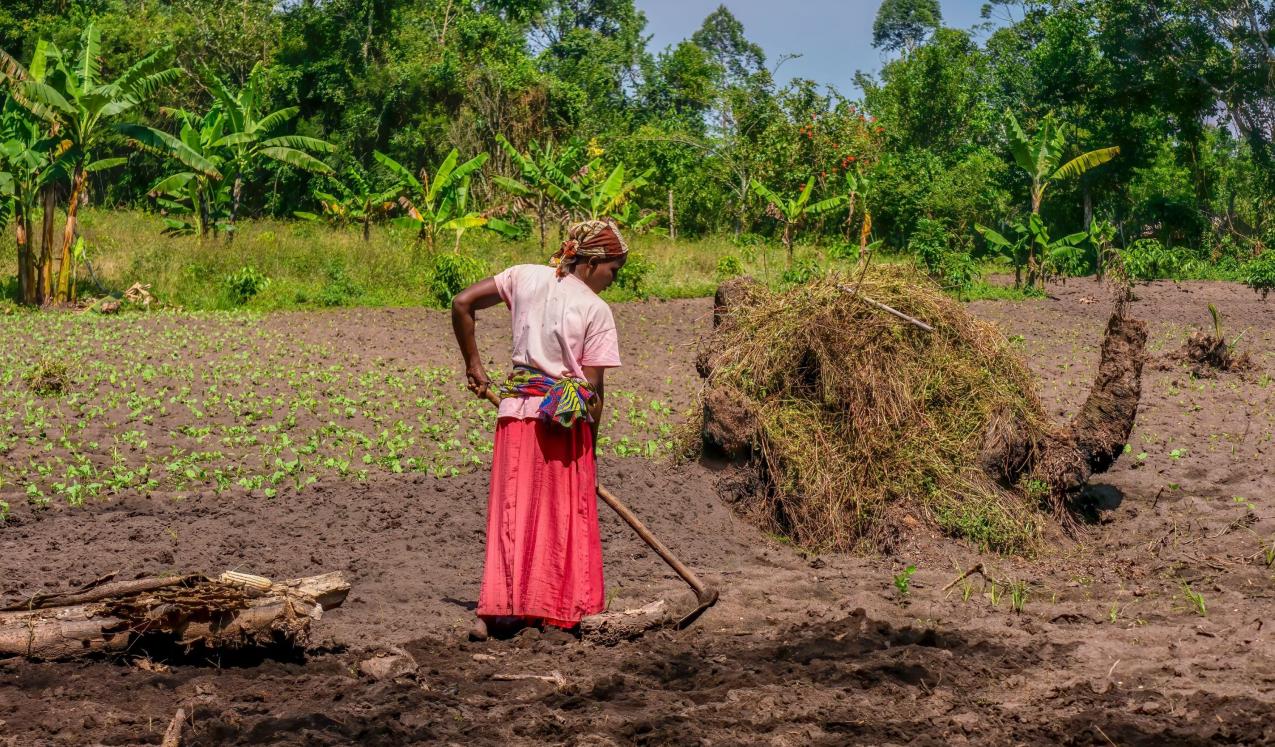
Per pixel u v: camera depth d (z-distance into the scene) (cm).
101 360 1296
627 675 440
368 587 575
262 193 3469
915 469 729
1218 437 957
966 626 534
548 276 480
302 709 389
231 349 1401
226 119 2422
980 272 2398
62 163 1836
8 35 3506
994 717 399
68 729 368
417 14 4181
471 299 480
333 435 970
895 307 782
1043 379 1207
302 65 3566
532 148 2966
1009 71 4272
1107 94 3594
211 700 396
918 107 4153
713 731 380
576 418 466
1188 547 686
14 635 423
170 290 1983
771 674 444
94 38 1958
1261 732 376
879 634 504
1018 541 707
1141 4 3528
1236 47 3488
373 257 2147
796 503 734
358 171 3078
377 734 366
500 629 488
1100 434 739
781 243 3031
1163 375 1227
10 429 947
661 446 903
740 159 3259
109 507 748
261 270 2080
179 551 634
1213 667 458
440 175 2286
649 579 604
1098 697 419
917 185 3195
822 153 3225
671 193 3122
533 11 5056
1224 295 2305
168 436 956
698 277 2298
